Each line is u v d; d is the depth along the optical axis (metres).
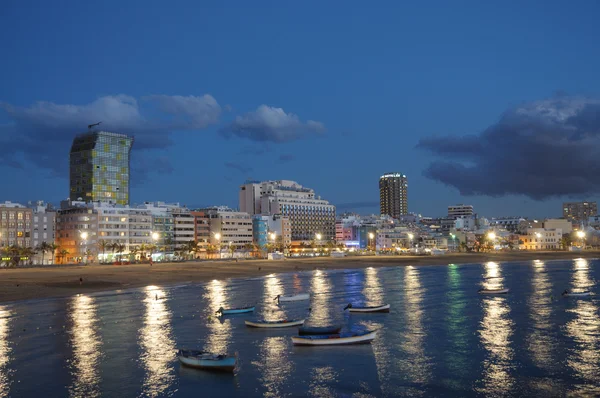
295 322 76.25
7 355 59.91
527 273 173.88
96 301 104.56
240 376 51.91
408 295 111.94
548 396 45.91
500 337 66.94
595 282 136.25
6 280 145.38
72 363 56.66
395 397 46.03
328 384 49.28
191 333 71.56
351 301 103.19
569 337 66.56
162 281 149.50
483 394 46.53
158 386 49.34
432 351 60.28
